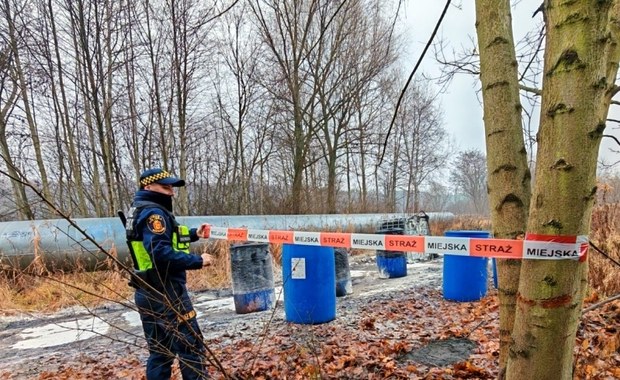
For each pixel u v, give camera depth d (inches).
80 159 522.3
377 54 532.4
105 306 263.6
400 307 215.8
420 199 1280.8
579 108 34.0
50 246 288.8
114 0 415.5
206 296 296.4
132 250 104.7
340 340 159.3
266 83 606.5
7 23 391.9
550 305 37.4
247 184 656.4
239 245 245.3
